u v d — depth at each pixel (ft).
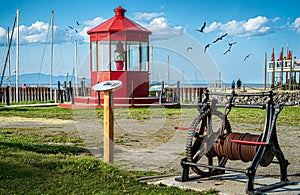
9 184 23.09
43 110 80.12
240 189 24.35
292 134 50.06
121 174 26.63
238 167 30.83
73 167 27.12
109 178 25.39
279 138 46.78
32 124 57.77
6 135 44.60
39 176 24.91
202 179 26.78
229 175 27.81
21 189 22.38
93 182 24.25
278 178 27.37
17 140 39.65
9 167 26.30
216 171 27.76
